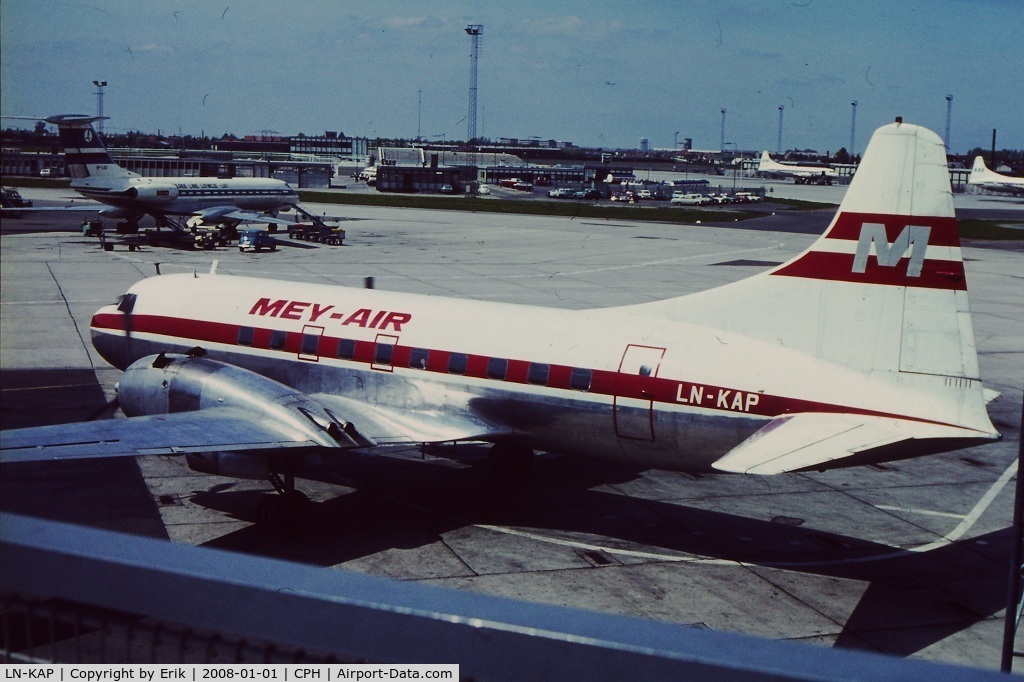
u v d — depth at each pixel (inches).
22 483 737.6
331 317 770.2
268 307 800.9
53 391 1022.4
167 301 845.8
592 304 1712.6
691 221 3870.6
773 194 6112.2
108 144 7263.8
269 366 784.9
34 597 142.7
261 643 133.3
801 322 601.3
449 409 708.0
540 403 669.9
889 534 691.4
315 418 637.9
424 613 125.0
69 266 2011.6
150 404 696.4
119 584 135.0
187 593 133.2
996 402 1109.1
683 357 625.0
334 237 2632.9
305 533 656.4
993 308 1806.1
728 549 651.5
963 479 829.8
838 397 571.2
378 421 709.9
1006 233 3491.6
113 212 2605.8
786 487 797.2
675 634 121.9
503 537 660.1
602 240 2974.9
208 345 813.9
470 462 839.1
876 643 519.8
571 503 737.6
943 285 551.8
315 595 128.7
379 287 1838.1
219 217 2524.6
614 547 647.8
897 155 560.4
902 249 562.3
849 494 781.9
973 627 543.2
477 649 123.3
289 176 5994.1
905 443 536.1
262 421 641.0
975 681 111.2
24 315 1449.3
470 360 698.2
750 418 594.9
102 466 784.3
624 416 637.9
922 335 559.2
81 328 1362.0
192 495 722.2
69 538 142.2
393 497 740.0
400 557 617.9
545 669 122.4
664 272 2208.4
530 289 1883.6
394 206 4318.4
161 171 5187.0
